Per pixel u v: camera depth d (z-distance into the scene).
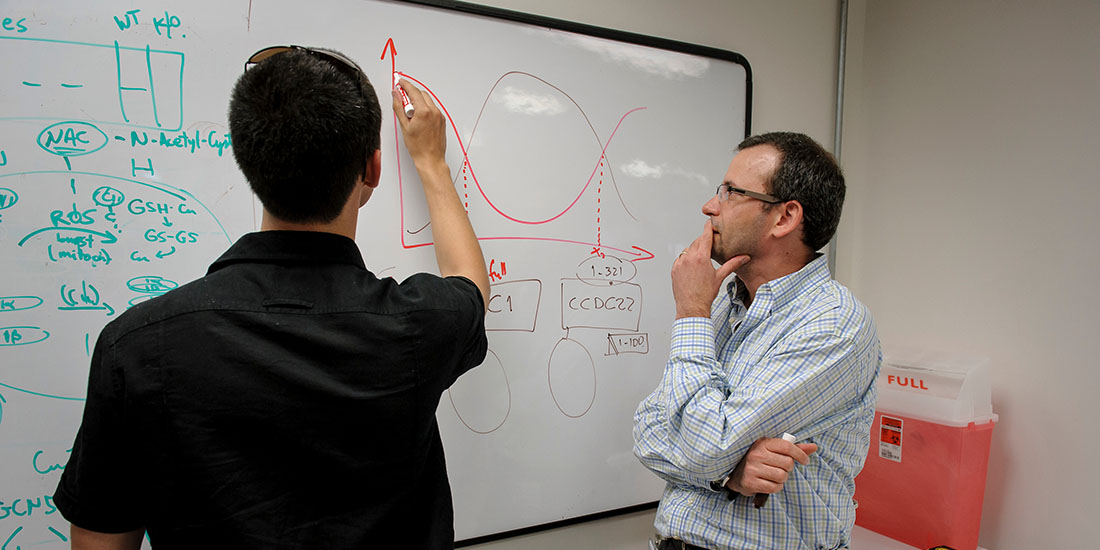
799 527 1.00
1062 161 1.32
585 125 1.31
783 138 1.07
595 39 1.32
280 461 0.63
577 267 1.31
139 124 0.97
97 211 0.95
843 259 1.78
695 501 1.05
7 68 0.90
